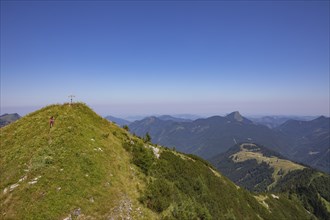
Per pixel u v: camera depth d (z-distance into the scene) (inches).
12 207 975.0
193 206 1488.7
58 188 1034.7
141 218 1121.4
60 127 1371.8
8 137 1430.9
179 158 2158.0
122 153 1520.7
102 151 1362.0
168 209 1307.8
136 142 1808.6
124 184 1250.6
